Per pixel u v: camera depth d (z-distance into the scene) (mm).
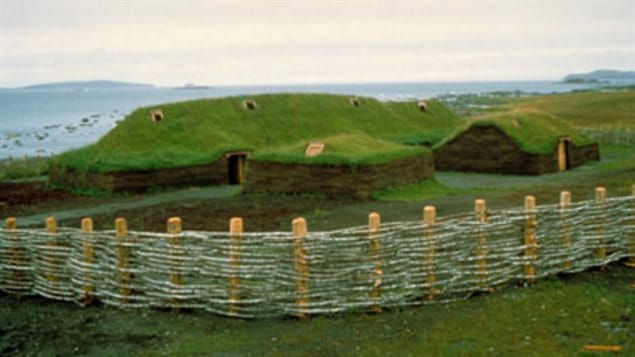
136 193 30516
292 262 10172
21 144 83000
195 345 9375
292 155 27953
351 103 44094
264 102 40281
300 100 41750
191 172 32500
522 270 11461
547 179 33062
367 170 26297
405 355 8609
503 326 9484
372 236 10234
